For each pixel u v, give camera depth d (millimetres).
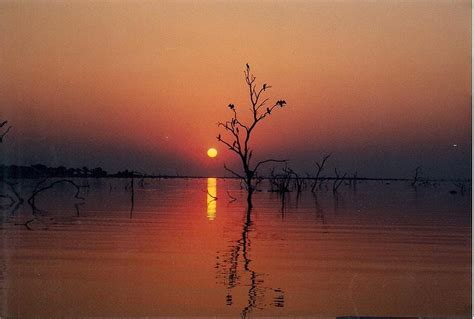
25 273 9180
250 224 16375
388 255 10891
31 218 17719
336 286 8430
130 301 7602
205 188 45812
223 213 20188
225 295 7914
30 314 6988
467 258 10602
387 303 7590
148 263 9992
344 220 17844
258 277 8961
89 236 13375
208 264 9914
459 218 18797
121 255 10727
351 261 10266
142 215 18984
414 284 8570
